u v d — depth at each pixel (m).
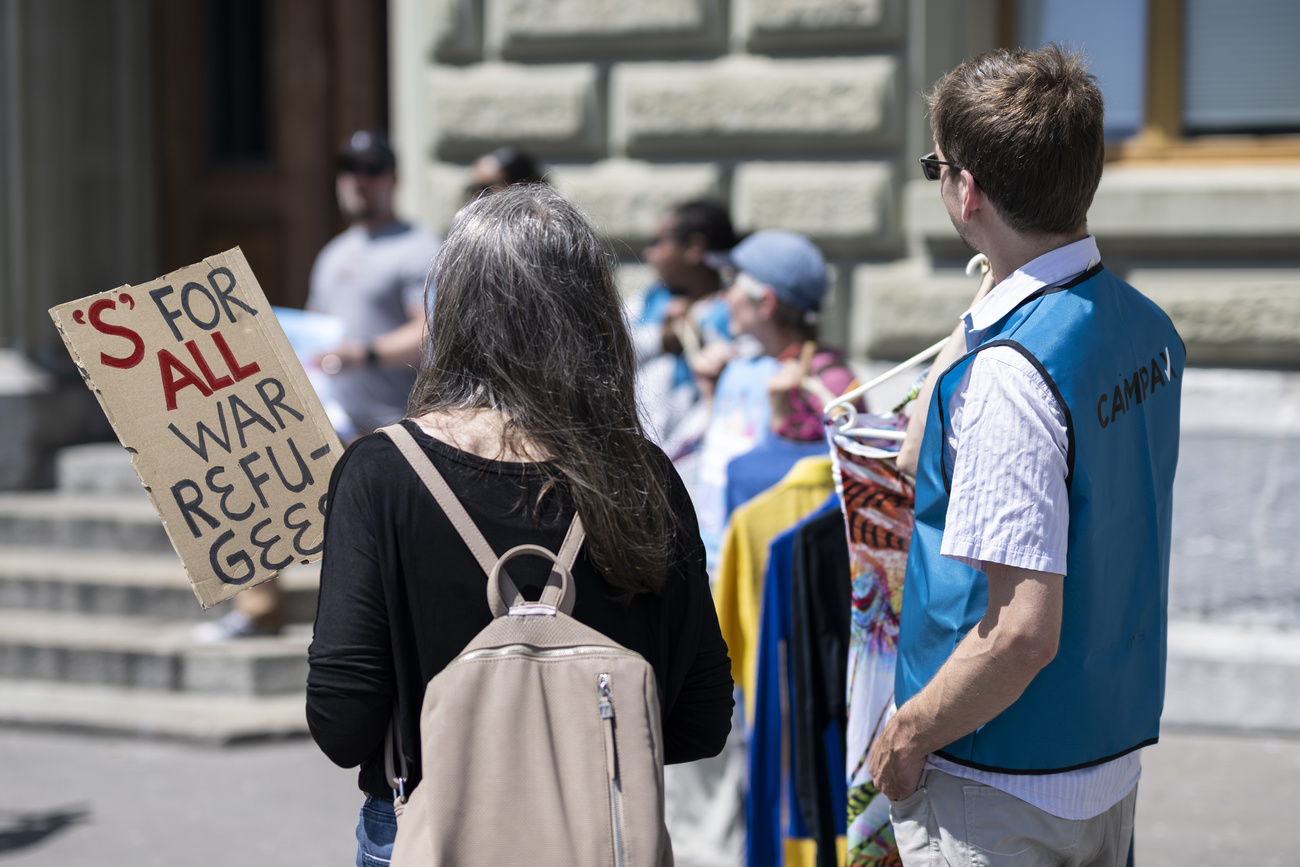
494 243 1.55
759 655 2.73
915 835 1.75
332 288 4.68
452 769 1.40
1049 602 1.54
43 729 4.57
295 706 4.67
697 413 3.83
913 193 4.95
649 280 5.21
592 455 1.52
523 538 1.48
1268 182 4.64
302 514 1.74
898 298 4.99
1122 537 1.65
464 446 1.51
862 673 1.99
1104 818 1.71
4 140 6.11
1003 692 1.57
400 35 5.61
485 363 1.54
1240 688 4.38
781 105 5.11
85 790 4.06
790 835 2.69
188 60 6.62
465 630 1.46
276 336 1.78
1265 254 4.71
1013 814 1.65
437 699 1.43
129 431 1.68
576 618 1.49
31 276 6.18
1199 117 4.99
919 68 4.99
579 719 1.43
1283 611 4.50
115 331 1.70
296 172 6.54
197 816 3.85
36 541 5.62
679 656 1.58
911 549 1.76
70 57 6.31
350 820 3.82
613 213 5.29
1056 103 1.62
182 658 4.76
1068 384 1.57
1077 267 1.67
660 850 1.41
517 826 1.39
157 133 6.68
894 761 1.72
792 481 2.85
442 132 5.49
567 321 1.54
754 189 5.16
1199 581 4.60
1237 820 3.66
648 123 5.26
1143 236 4.79
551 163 5.45
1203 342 4.71
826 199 5.09
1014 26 5.14
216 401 1.73
